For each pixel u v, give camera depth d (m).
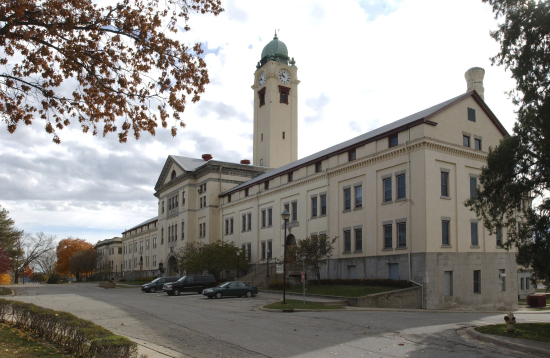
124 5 14.49
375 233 38.06
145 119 15.62
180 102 15.55
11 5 12.78
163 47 14.92
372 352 12.98
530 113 19.34
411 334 16.12
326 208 44.69
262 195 56.53
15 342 12.73
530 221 20.30
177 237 75.00
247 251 59.00
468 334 16.33
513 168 21.41
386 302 31.39
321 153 50.47
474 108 38.75
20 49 14.60
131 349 9.87
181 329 17.78
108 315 23.25
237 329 17.66
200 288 44.62
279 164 82.56
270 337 15.65
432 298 32.81
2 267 70.88
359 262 39.50
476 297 35.38
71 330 11.90
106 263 119.88
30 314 15.11
